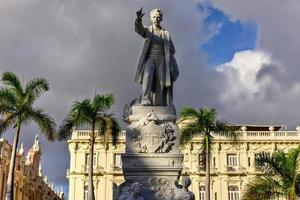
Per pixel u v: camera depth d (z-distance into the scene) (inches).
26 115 967.6
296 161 892.0
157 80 483.5
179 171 440.8
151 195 430.9
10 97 965.8
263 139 2290.8
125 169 440.1
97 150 2251.5
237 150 2287.2
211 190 2247.8
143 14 481.1
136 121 462.9
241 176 2255.2
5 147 1882.4
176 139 456.4
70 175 2234.3
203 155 1195.9
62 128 1211.9
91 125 1241.4
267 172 903.7
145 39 489.7
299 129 2314.2
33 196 2556.6
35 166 2618.1
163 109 468.8
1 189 1844.2
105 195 2208.4
